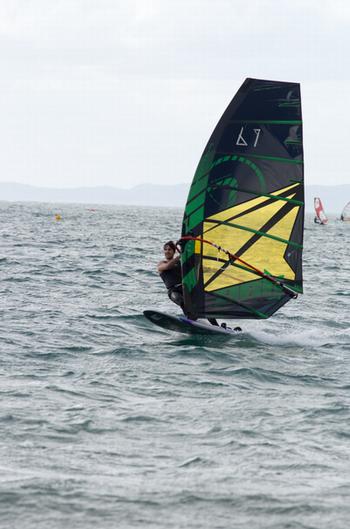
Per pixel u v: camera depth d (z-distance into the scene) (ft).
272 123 163.12
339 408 122.11
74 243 519.19
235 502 81.97
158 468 92.22
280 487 86.79
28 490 83.25
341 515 79.30
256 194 165.89
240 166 164.45
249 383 137.90
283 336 185.68
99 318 202.90
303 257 470.80
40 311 211.20
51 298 239.91
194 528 75.56
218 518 77.97
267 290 169.48
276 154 164.55
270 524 76.79
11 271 312.50
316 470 93.15
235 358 157.38
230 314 169.27
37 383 132.16
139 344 169.89
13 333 177.37
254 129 163.02
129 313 213.25
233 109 161.27
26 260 367.25
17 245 475.72
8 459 93.20
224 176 164.76
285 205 166.91
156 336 181.16
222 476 89.86
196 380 137.90
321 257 482.28
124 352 159.74
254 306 169.37
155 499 82.23
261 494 84.38
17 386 129.39
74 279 295.07
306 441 104.78
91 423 109.29
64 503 80.38
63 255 408.46
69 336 176.86
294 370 149.59
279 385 137.59
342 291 289.53
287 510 80.18
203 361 153.48
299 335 188.44
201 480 88.33
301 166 165.17
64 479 87.10
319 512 79.82
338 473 92.38
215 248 167.32
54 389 128.26
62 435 103.50
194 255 167.73
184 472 90.99
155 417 113.70
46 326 188.03
